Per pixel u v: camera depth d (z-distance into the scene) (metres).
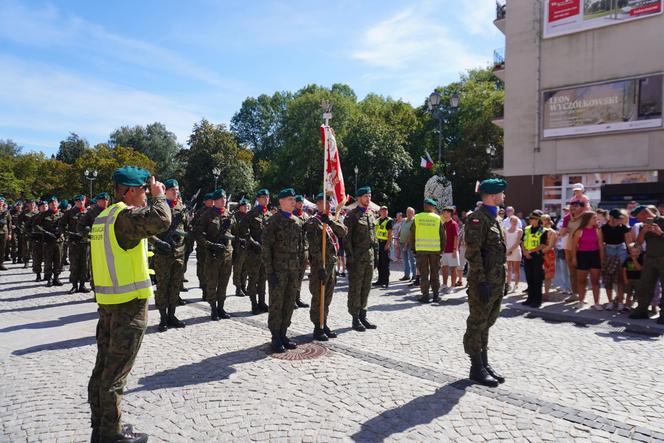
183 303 8.91
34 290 10.35
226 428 3.78
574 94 22.53
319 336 6.47
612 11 21.16
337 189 7.08
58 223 10.81
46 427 3.77
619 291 8.73
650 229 7.79
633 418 4.06
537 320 7.88
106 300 3.41
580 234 8.95
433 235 9.38
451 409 4.20
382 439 3.63
